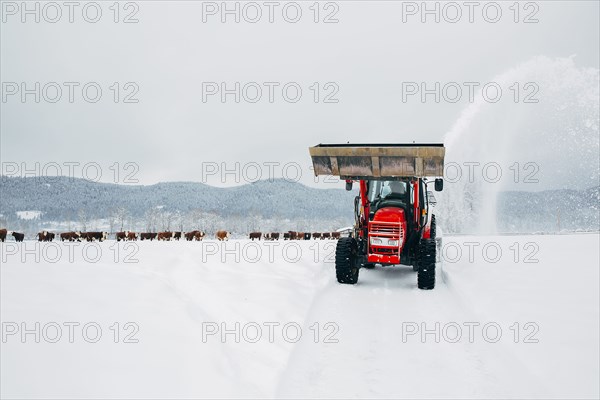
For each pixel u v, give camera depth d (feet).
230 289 27.25
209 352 17.65
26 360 14.17
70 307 18.60
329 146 35.17
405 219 35.94
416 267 35.68
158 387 14.51
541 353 19.21
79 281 22.26
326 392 17.12
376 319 25.84
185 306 21.50
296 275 33.88
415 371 18.99
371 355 20.61
